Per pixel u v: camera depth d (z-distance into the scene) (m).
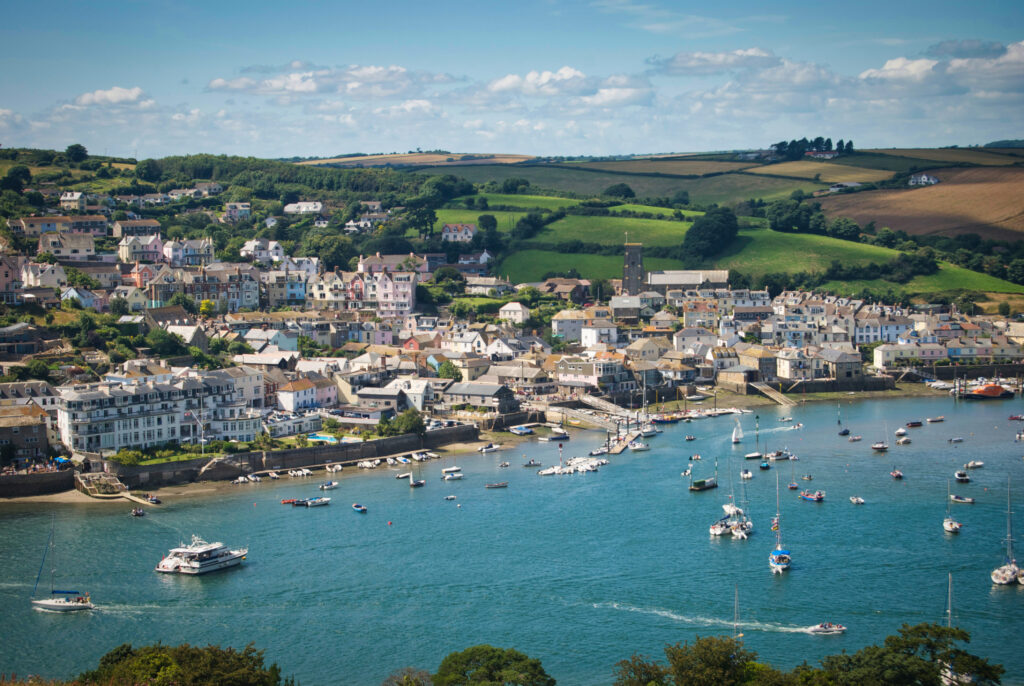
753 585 194.62
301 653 169.12
